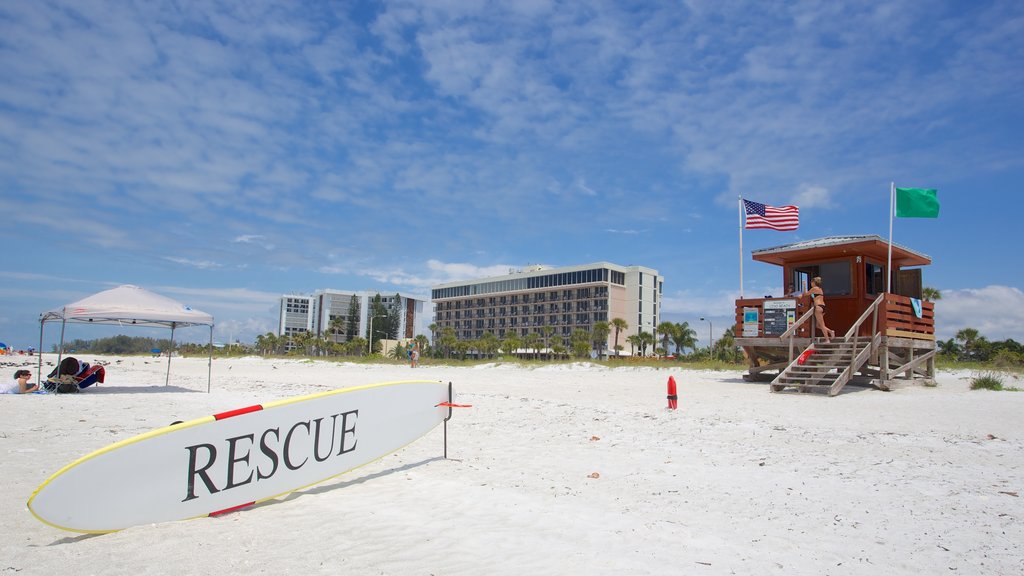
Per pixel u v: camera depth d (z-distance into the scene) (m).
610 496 6.10
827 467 7.42
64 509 4.43
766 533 4.88
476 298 148.38
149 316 17.08
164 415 12.16
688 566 4.10
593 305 127.44
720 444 9.09
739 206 21.72
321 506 5.69
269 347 133.88
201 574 3.79
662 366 31.42
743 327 20.75
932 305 19.47
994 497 5.95
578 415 12.50
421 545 4.46
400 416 7.43
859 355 16.62
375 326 148.00
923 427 10.55
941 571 4.02
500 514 5.39
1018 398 14.37
